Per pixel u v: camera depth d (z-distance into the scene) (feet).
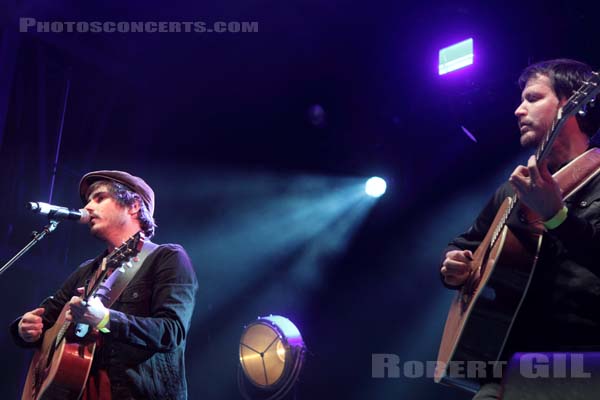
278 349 20.84
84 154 31.35
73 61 30.89
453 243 9.43
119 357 9.59
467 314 7.41
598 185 7.32
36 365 10.57
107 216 11.05
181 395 9.85
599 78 6.52
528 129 8.07
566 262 7.23
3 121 27.37
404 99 28.99
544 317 7.29
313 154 32.63
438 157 27.55
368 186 29.63
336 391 28.71
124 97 33.27
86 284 9.92
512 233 7.46
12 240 28.30
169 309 9.75
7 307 27.71
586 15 20.80
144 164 33.32
